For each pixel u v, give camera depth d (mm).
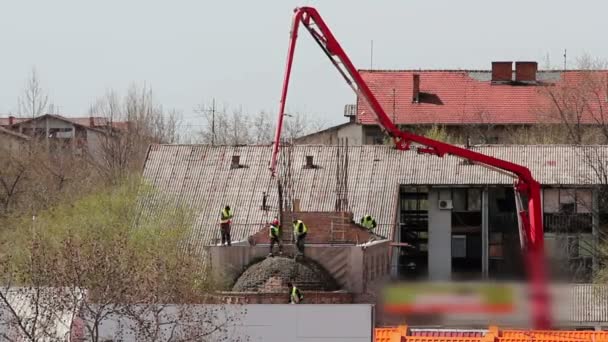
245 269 95562
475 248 125938
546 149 129375
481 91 153750
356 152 129875
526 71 154125
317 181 127000
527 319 88125
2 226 115688
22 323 63688
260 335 62500
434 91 154250
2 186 130750
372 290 91562
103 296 63812
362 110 150750
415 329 81188
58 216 109750
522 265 95312
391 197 125062
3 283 69562
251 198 124438
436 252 126125
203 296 75938
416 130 150375
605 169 125438
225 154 129875
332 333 62031
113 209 115000
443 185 125625
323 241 103438
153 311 63094
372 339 62031
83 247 72375
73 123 174625
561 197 125562
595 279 104125
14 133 156125
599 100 148250
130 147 161375
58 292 64000
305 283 92875
